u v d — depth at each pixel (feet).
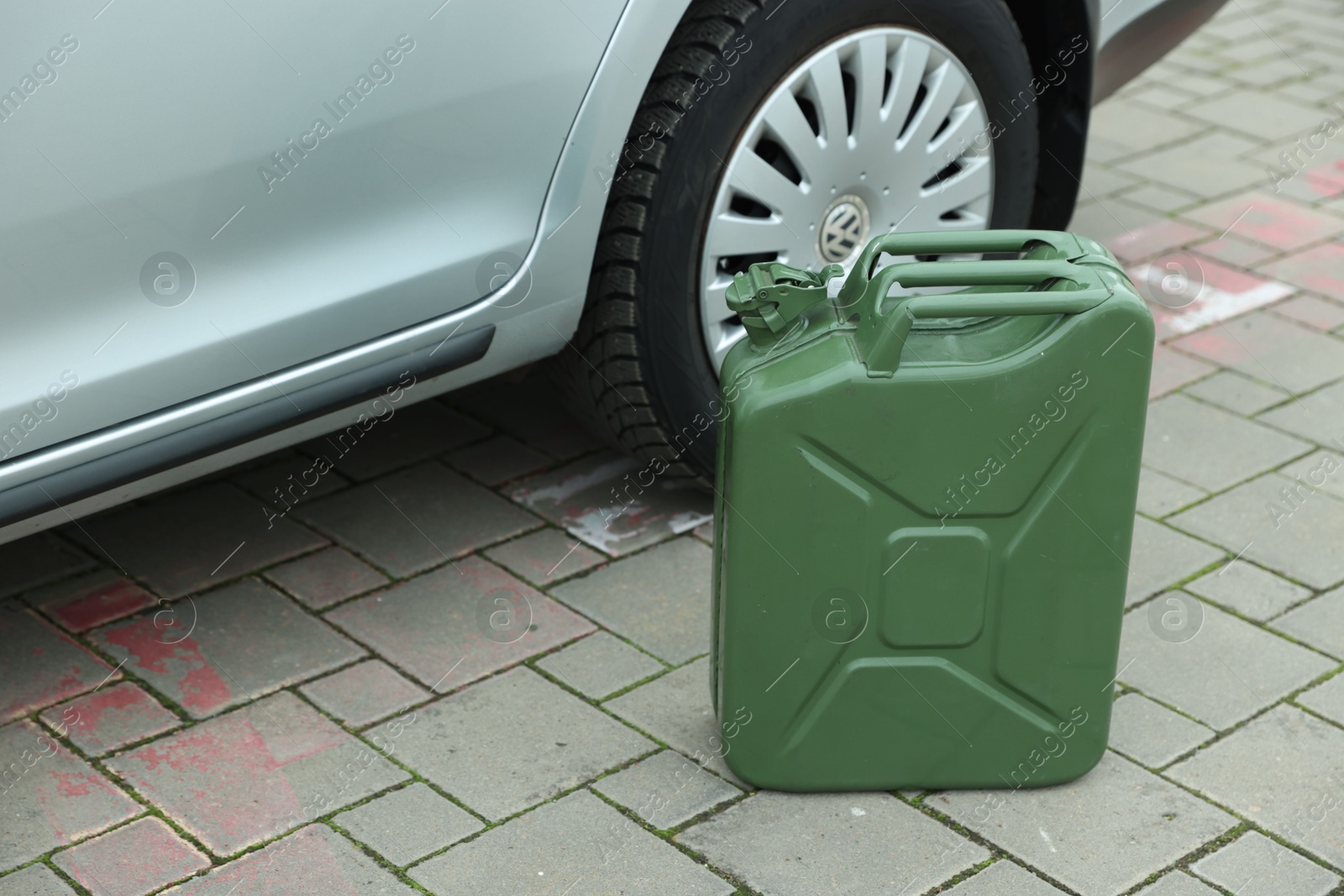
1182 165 16.05
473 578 9.67
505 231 8.50
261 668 8.83
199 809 7.73
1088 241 7.41
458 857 7.39
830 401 6.97
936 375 6.97
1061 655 7.57
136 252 7.29
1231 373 12.20
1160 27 12.28
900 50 9.86
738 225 9.48
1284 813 7.70
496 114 8.20
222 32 7.16
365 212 7.98
